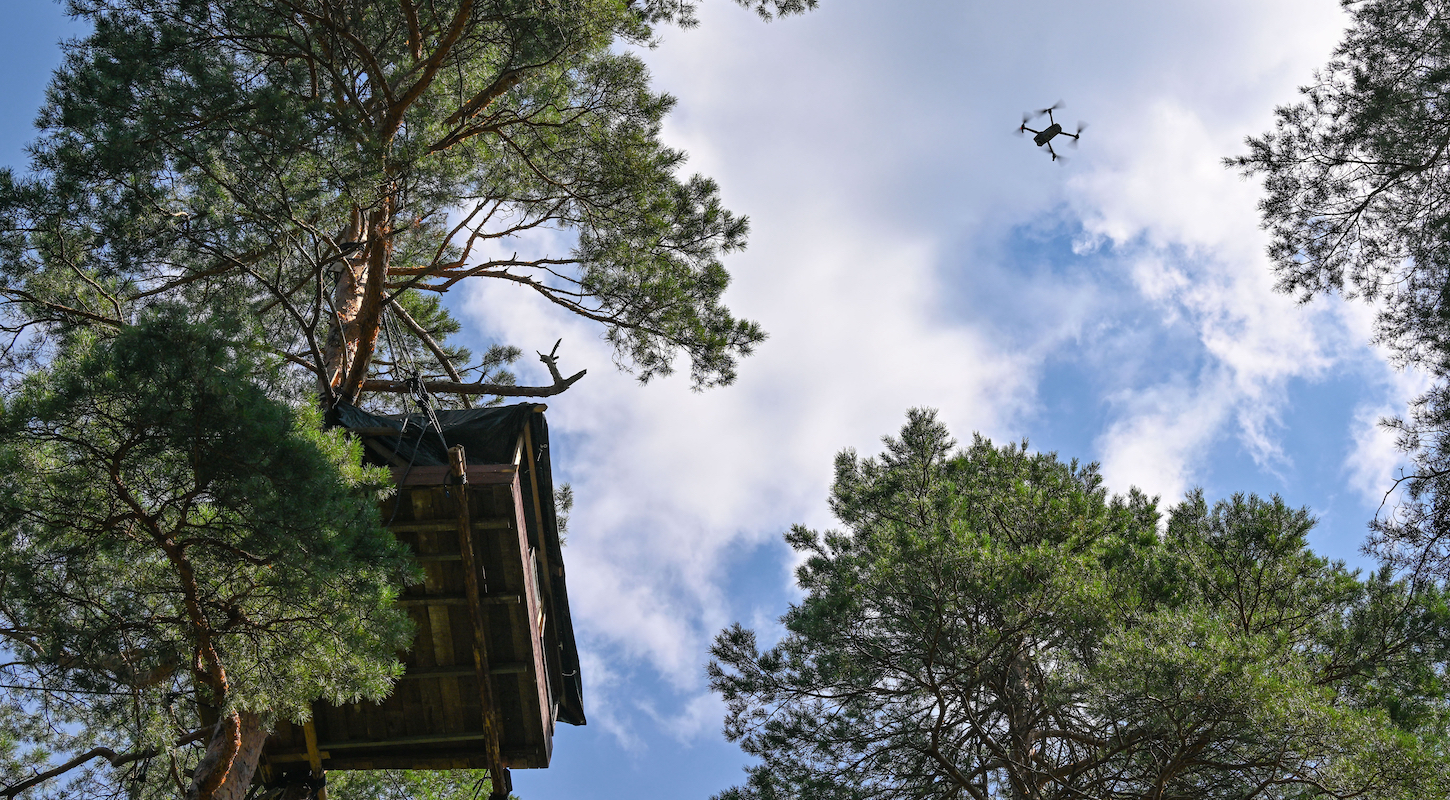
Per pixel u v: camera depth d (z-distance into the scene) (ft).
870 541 30.53
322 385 30.83
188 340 20.18
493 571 31.19
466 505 29.40
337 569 20.80
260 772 32.76
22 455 19.52
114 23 29.27
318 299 29.89
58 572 20.67
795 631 30.60
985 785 27.48
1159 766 25.27
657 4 39.50
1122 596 28.50
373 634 22.54
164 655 21.93
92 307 29.12
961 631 27.96
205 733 26.43
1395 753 22.11
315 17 30.60
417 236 44.75
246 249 28.43
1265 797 25.53
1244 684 22.71
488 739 32.42
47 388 19.80
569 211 41.32
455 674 31.96
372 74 31.81
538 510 34.53
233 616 22.49
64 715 21.59
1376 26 26.94
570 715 38.22
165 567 22.29
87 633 20.51
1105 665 24.58
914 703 29.22
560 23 33.14
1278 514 32.53
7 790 22.67
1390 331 26.89
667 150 41.75
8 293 28.09
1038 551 27.86
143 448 20.15
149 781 25.02
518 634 31.96
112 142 25.72
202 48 29.84
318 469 20.90
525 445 33.47
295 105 27.09
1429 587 26.76
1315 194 28.09
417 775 51.11
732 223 41.73
